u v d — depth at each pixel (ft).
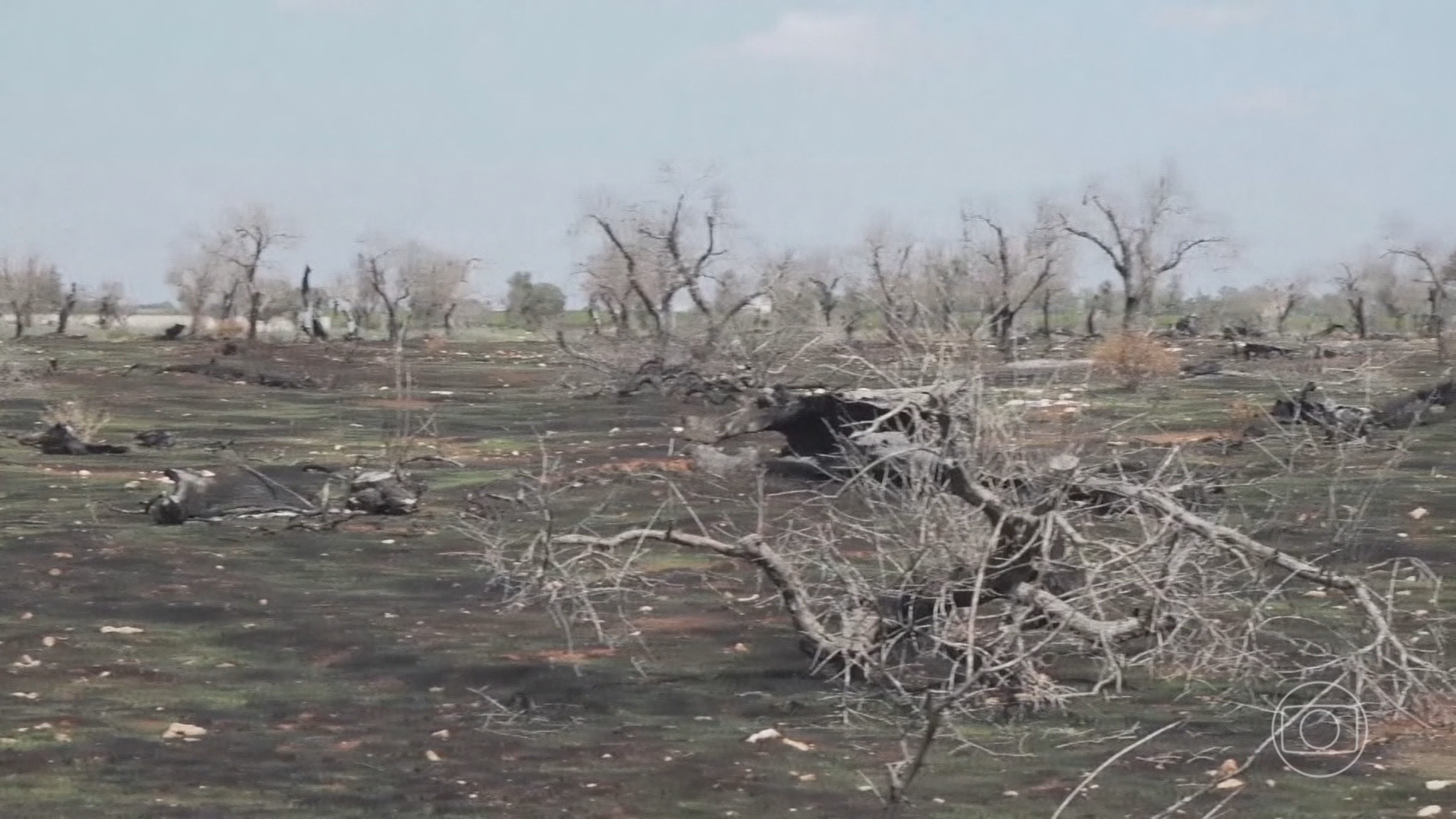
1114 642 66.18
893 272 260.21
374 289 479.41
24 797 56.18
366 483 122.11
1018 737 64.08
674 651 78.89
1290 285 470.39
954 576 67.15
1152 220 442.50
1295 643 70.44
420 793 57.16
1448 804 55.57
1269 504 94.63
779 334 218.79
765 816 54.60
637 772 59.67
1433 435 161.79
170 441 171.32
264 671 75.56
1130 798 56.49
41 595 91.91
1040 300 442.09
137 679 73.87
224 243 481.05
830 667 73.41
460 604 90.63
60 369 288.92
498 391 253.44
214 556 104.37
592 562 85.92
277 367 292.61
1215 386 231.71
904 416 89.35
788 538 75.00
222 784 58.03
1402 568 98.48
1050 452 72.59
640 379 238.27
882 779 58.59
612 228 304.09
